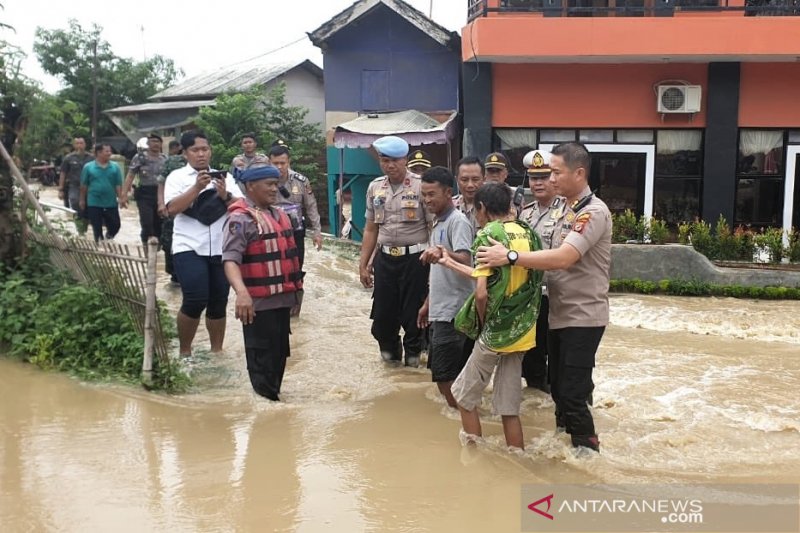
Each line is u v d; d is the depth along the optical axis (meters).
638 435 4.83
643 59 12.87
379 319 6.51
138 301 5.93
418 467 4.28
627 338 7.73
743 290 10.34
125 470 4.15
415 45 16.17
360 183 16.59
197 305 6.32
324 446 4.59
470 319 4.43
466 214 6.03
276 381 5.49
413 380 6.14
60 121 8.23
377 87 16.36
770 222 13.53
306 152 20.22
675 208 13.66
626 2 13.02
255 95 20.42
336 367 6.50
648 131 13.51
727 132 13.20
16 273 7.11
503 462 4.37
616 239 11.70
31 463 4.22
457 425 5.03
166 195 6.34
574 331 4.31
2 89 7.60
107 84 31.45
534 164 5.31
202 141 6.38
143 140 10.95
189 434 4.74
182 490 3.91
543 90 13.47
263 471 4.18
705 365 6.59
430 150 16.20
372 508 3.74
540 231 5.24
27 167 8.03
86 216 11.73
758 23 12.30
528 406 5.53
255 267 5.28
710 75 13.10
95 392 5.51
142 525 3.52
